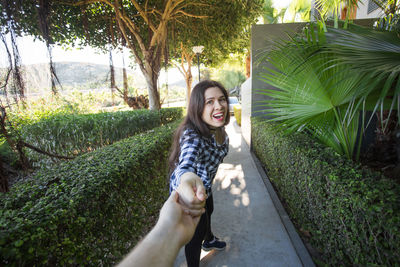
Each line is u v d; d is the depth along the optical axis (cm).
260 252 199
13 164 365
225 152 142
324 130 205
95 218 128
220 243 201
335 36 160
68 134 464
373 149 270
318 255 187
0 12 207
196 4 623
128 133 540
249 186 343
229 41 796
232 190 333
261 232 227
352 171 136
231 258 193
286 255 194
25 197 135
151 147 238
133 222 181
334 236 142
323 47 165
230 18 682
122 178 163
